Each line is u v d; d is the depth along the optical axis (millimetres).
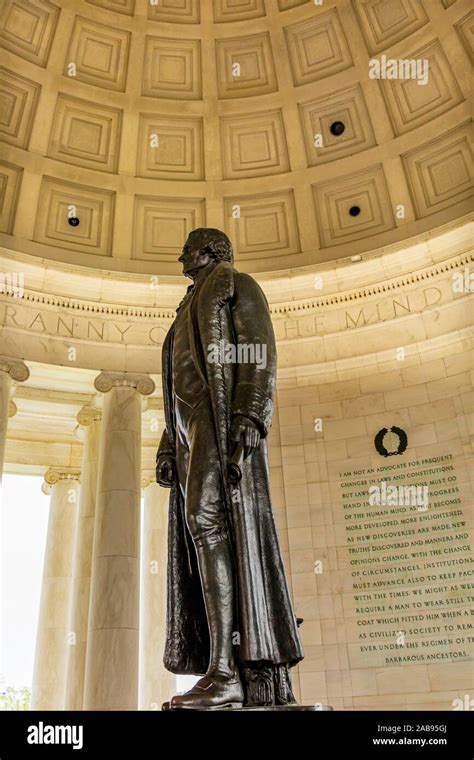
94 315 21328
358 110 23406
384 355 20609
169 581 6914
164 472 7367
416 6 21969
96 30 23016
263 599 6125
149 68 23766
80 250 22547
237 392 6785
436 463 18938
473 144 21297
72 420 26375
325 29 23422
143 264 22922
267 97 23859
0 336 19719
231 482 6262
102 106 23422
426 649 17094
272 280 21844
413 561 18125
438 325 20141
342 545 18953
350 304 21469
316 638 17969
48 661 23453
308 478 19969
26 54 22219
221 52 23969
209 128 24016
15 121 22359
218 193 23906
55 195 22719
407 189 22266
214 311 7184
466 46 21406
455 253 20141
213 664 5816
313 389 20969
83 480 21641
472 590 17188
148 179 23703
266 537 6453
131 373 20812
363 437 20016
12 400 21328
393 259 20875
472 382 19188
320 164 23578
